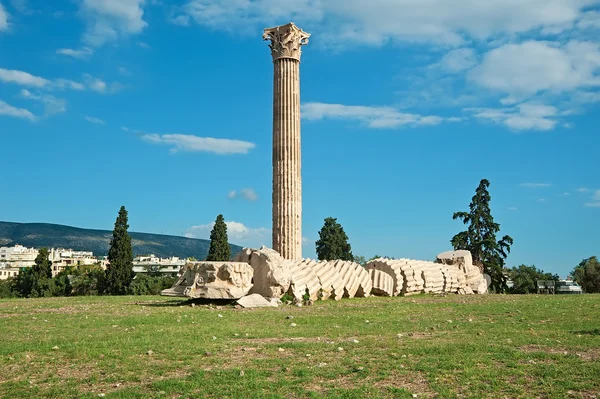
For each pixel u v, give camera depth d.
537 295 33.62
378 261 34.88
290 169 34.81
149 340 13.91
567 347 12.79
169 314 20.28
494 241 65.31
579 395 9.13
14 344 13.41
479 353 12.11
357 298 31.17
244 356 12.04
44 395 9.39
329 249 76.56
